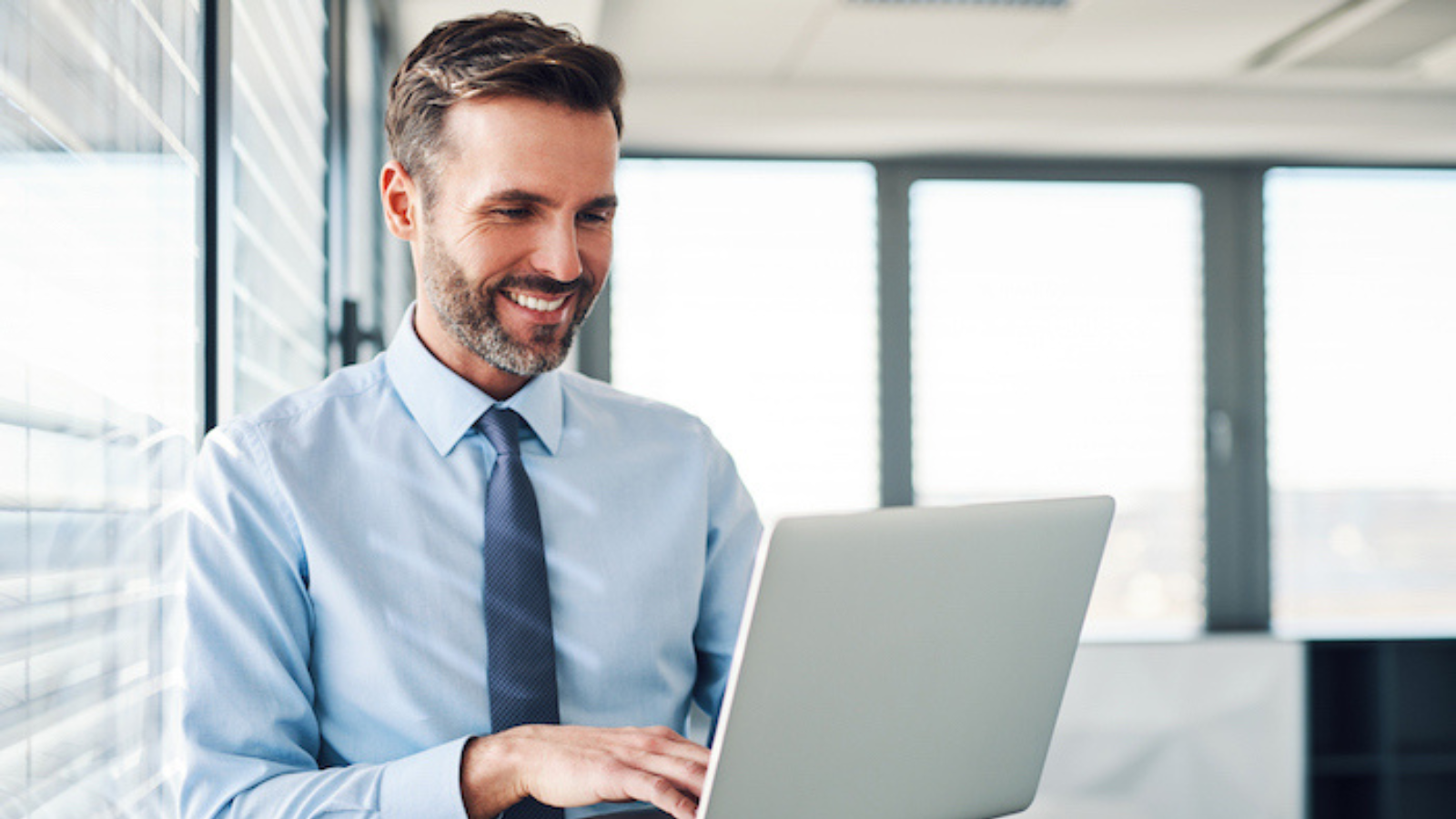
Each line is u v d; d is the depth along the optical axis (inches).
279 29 61.2
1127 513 159.2
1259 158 158.2
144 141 38.5
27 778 29.4
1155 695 138.2
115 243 35.8
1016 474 157.9
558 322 40.3
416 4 90.9
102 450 34.7
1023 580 32.0
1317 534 161.2
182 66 42.9
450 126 38.4
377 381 43.2
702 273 154.7
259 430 39.9
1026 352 158.4
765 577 25.8
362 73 86.7
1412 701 161.0
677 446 46.1
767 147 152.0
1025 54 130.9
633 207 153.9
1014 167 158.4
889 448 156.3
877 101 141.7
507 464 41.5
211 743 36.1
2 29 28.0
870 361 156.8
